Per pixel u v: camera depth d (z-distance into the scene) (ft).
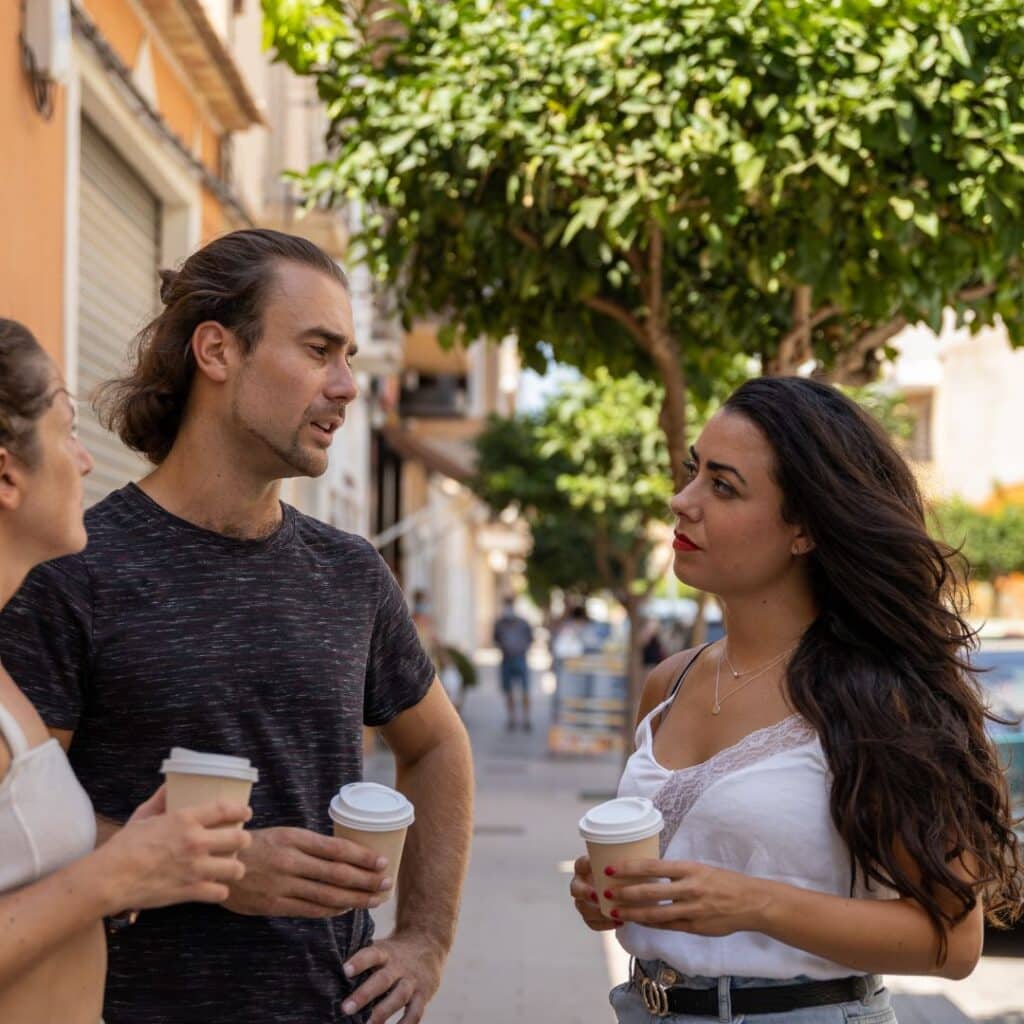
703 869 7.46
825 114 18.49
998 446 102.73
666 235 19.92
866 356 23.61
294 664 8.30
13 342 6.61
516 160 19.88
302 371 8.24
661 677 9.47
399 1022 8.72
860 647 8.27
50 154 22.88
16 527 6.67
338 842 7.57
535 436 62.18
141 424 8.61
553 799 46.78
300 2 20.77
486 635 217.36
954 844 7.68
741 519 8.42
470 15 20.45
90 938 6.79
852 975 8.06
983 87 18.03
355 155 20.97
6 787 6.28
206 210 35.53
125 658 7.94
